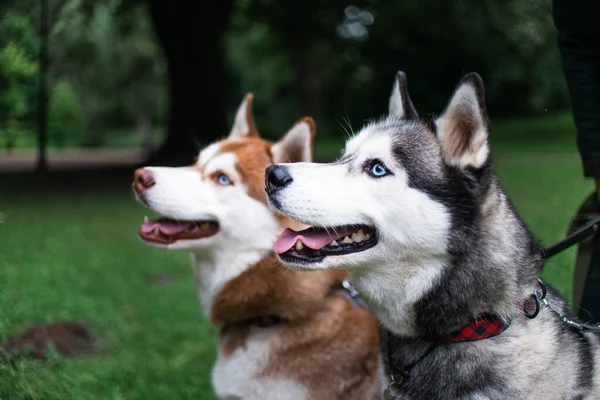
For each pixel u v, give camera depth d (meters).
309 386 1.04
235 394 1.07
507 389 0.82
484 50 8.12
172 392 1.36
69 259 2.37
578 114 1.02
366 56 8.53
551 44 7.34
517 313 0.84
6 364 1.03
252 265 1.07
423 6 7.24
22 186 4.67
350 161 0.88
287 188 0.86
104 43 5.13
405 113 0.95
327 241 0.88
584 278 1.08
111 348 1.57
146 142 10.20
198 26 5.32
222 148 1.15
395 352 0.89
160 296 2.04
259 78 11.60
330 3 6.66
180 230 1.11
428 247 0.83
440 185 0.84
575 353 0.85
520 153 6.64
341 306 1.07
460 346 0.84
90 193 4.37
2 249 2.26
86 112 10.55
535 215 2.84
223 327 1.13
